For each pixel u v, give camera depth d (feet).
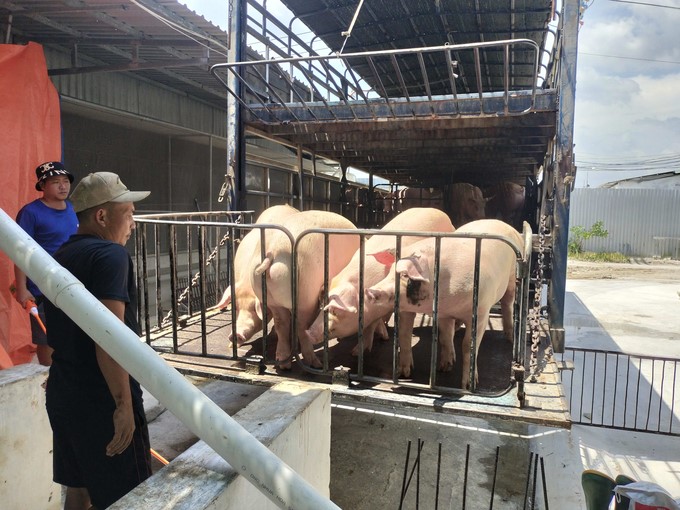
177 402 4.31
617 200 89.45
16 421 8.36
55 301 4.41
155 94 27.94
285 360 11.24
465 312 11.04
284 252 11.08
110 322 4.39
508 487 14.11
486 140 21.76
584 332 36.52
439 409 9.35
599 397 25.02
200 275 11.62
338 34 27.27
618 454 19.31
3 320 15.75
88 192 7.43
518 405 9.34
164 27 19.26
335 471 14.34
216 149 37.17
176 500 4.80
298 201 25.98
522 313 9.46
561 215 15.34
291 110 18.79
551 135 18.72
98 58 23.68
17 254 4.47
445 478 14.28
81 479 7.68
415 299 10.69
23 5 16.93
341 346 14.12
